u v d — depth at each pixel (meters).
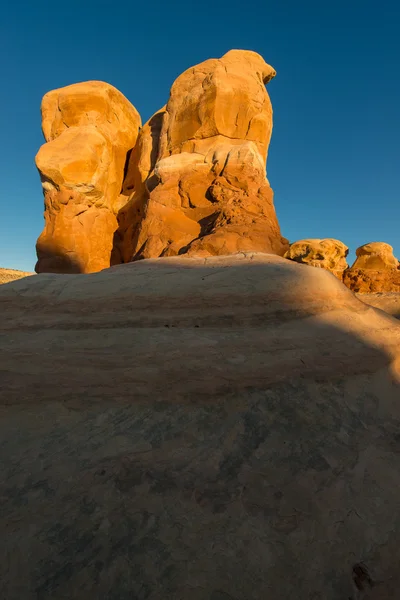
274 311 3.22
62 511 1.71
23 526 1.63
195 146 17.31
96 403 2.42
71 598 1.37
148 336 2.89
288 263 4.20
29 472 1.92
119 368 2.60
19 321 3.05
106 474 1.92
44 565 1.48
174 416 2.34
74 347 2.78
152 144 20.52
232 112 16.88
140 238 16.52
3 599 1.36
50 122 21.33
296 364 2.79
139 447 2.10
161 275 3.68
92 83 21.14
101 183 19.66
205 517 1.73
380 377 2.92
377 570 1.58
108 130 21.03
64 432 2.21
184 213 16.61
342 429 2.38
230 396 2.51
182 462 2.03
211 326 3.06
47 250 18.97
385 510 1.87
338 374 2.82
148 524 1.67
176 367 2.62
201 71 17.84
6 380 2.51
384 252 17.19
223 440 2.20
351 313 3.55
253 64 18.52
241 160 15.68
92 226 19.80
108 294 3.27
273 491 1.90
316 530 1.72
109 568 1.48
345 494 1.93
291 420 2.39
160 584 1.43
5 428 2.23
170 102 18.56
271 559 1.57
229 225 14.36
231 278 3.51
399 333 3.53
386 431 2.44
